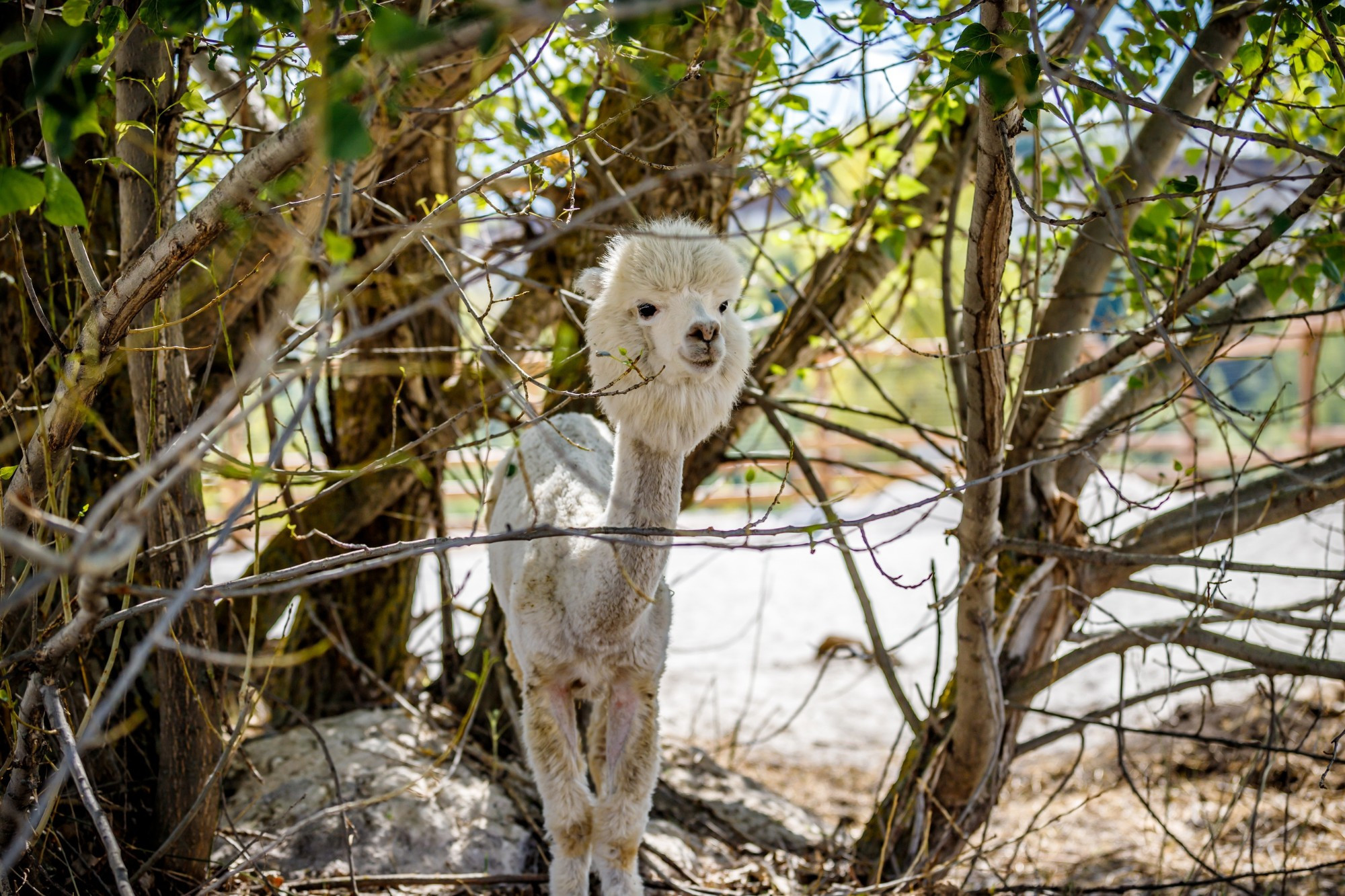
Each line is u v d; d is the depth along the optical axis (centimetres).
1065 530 429
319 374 171
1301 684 424
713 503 1227
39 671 238
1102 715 390
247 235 278
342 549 495
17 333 370
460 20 190
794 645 862
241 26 243
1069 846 495
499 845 413
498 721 480
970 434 336
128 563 334
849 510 1209
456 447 283
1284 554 899
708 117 459
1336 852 461
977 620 381
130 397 395
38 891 303
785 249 653
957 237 649
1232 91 322
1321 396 402
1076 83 252
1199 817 514
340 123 175
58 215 213
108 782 369
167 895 349
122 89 288
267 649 507
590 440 420
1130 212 426
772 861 445
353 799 420
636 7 146
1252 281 445
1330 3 278
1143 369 430
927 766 429
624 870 348
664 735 611
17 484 262
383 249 236
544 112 508
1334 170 279
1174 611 805
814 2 315
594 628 340
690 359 309
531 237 505
